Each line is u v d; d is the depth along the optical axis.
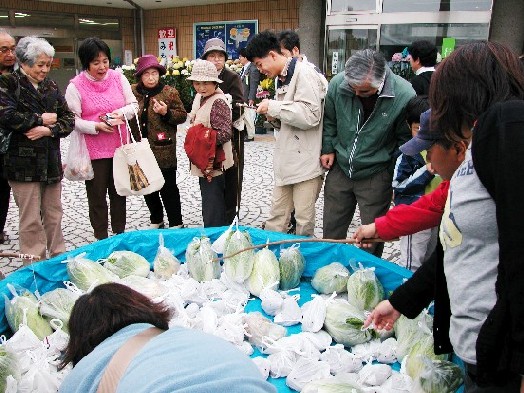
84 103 4.13
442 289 1.62
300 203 3.76
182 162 8.29
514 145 1.11
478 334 1.29
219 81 4.13
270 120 3.88
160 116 4.64
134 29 16.00
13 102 3.52
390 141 3.41
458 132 1.34
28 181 3.67
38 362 2.21
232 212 5.01
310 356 2.41
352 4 9.58
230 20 13.93
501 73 1.25
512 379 1.26
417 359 2.24
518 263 1.10
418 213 2.14
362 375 2.30
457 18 8.58
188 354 1.25
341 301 2.74
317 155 3.63
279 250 3.34
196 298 2.86
